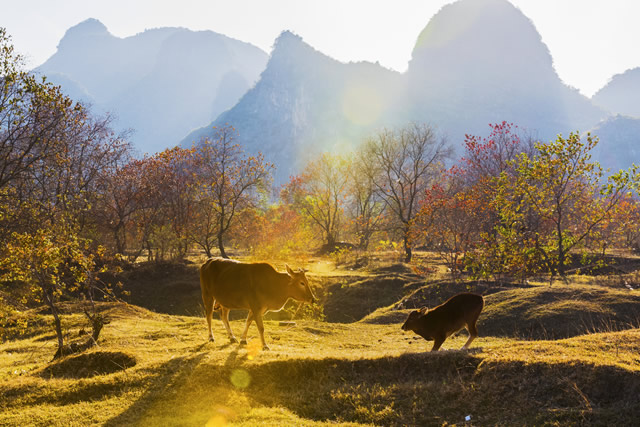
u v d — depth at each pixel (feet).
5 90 61.31
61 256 45.85
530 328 50.31
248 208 174.40
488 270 78.23
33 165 89.40
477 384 25.81
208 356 33.83
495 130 146.10
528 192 83.25
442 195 115.14
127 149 153.99
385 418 24.84
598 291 57.11
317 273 118.32
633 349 27.48
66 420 26.21
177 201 163.32
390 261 137.28
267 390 29.14
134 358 35.83
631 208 82.07
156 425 25.23
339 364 30.27
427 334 33.76
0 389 30.96
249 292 37.50
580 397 22.77
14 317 60.85
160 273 125.80
